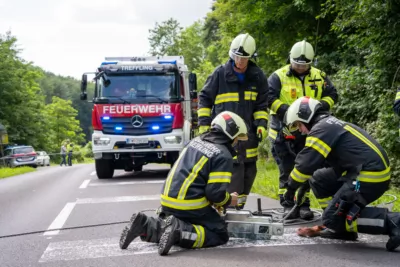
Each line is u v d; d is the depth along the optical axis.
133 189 11.09
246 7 17.56
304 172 5.18
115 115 13.15
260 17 17.22
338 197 5.16
